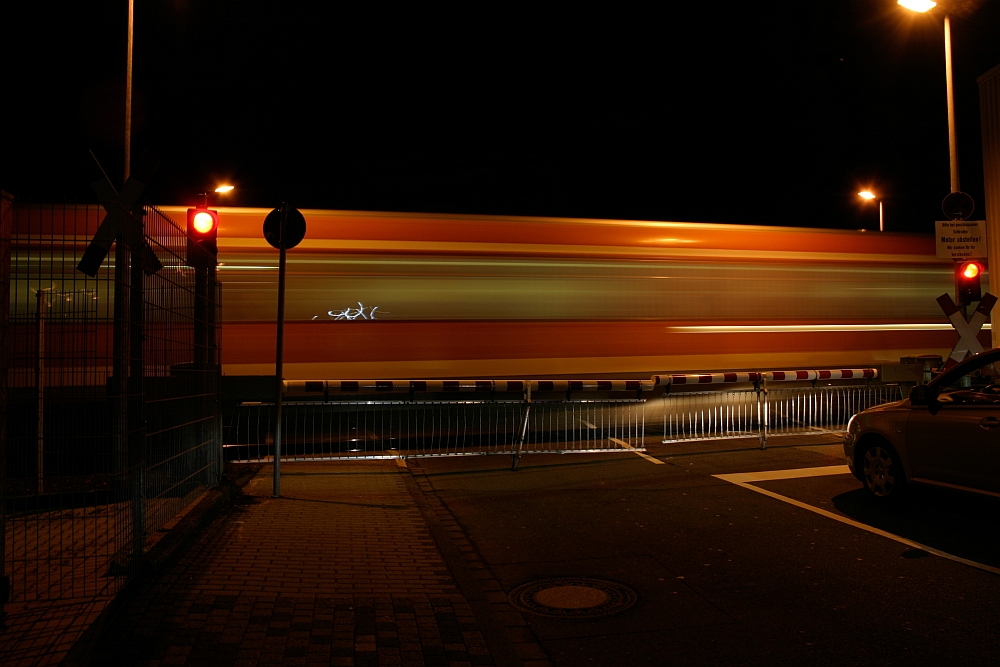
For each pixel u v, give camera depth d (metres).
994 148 14.29
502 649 4.50
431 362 12.02
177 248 6.59
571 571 6.23
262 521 7.32
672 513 8.02
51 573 5.30
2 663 3.89
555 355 12.64
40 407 6.19
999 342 14.45
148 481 5.84
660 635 4.89
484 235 12.55
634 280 13.29
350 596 5.30
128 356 5.24
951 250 12.68
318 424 11.97
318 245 11.79
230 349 11.36
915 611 5.20
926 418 7.61
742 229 14.26
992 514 7.76
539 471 10.48
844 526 7.37
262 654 4.27
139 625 4.61
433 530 7.24
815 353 14.47
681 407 13.66
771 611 5.25
